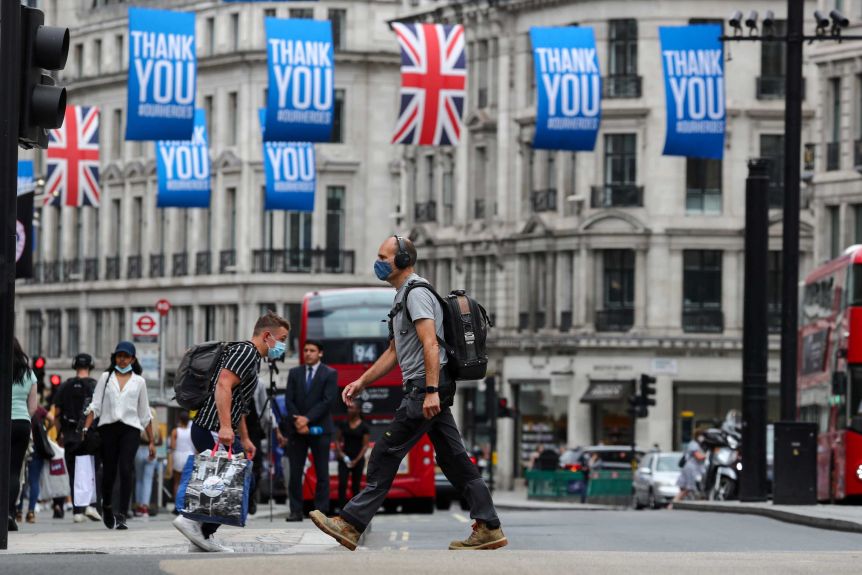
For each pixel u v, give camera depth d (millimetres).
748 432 79938
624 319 170625
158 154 132250
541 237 176375
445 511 124750
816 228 149625
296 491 60562
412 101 88812
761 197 79812
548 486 146750
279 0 112875
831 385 87438
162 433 87438
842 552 36375
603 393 169625
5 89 33500
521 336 179000
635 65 170625
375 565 28609
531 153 180375
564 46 89750
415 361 35188
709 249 169500
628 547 45938
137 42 84000
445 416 35469
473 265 188500
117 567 29062
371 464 35844
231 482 36969
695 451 102875
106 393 53094
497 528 35656
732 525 61156
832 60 147375
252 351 37688
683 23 168875
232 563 28938
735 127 169625
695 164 170750
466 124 188250
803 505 71375
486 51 186250
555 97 89312
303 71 87188
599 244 171000
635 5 170000
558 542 48375
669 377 168375
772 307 170000
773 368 169625
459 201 190375
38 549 36875
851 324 84125
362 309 89562
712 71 88312
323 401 59719
